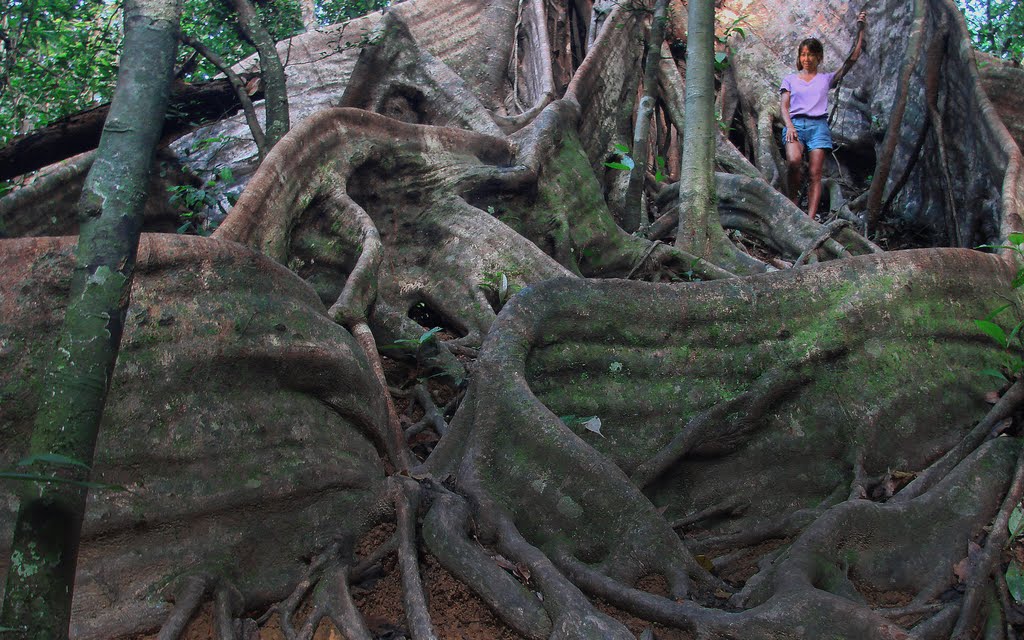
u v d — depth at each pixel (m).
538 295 4.99
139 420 3.70
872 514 4.18
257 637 3.72
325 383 4.29
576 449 4.30
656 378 5.08
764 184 9.25
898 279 5.45
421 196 7.27
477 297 6.62
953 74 9.55
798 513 4.60
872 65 11.84
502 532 4.09
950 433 5.23
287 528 4.01
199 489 3.77
